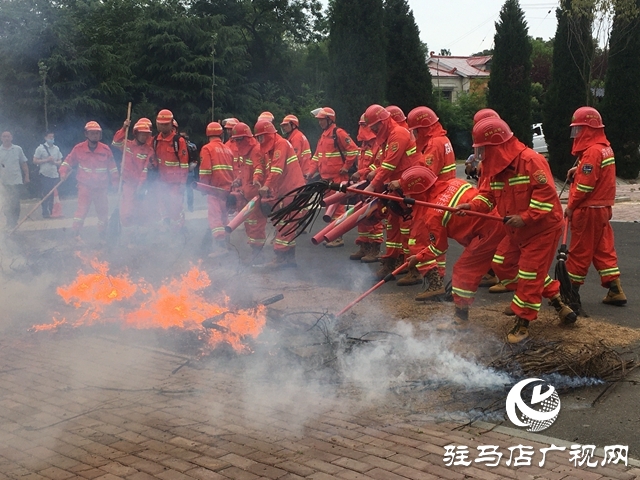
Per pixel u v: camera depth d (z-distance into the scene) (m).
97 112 26.88
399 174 9.17
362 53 21.20
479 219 6.96
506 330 6.96
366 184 9.41
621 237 13.21
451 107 44.38
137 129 12.19
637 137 26.06
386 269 9.62
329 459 4.36
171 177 12.29
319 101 35.84
